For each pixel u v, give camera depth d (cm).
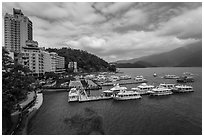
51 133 3584
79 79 15050
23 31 17300
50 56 14275
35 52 11394
